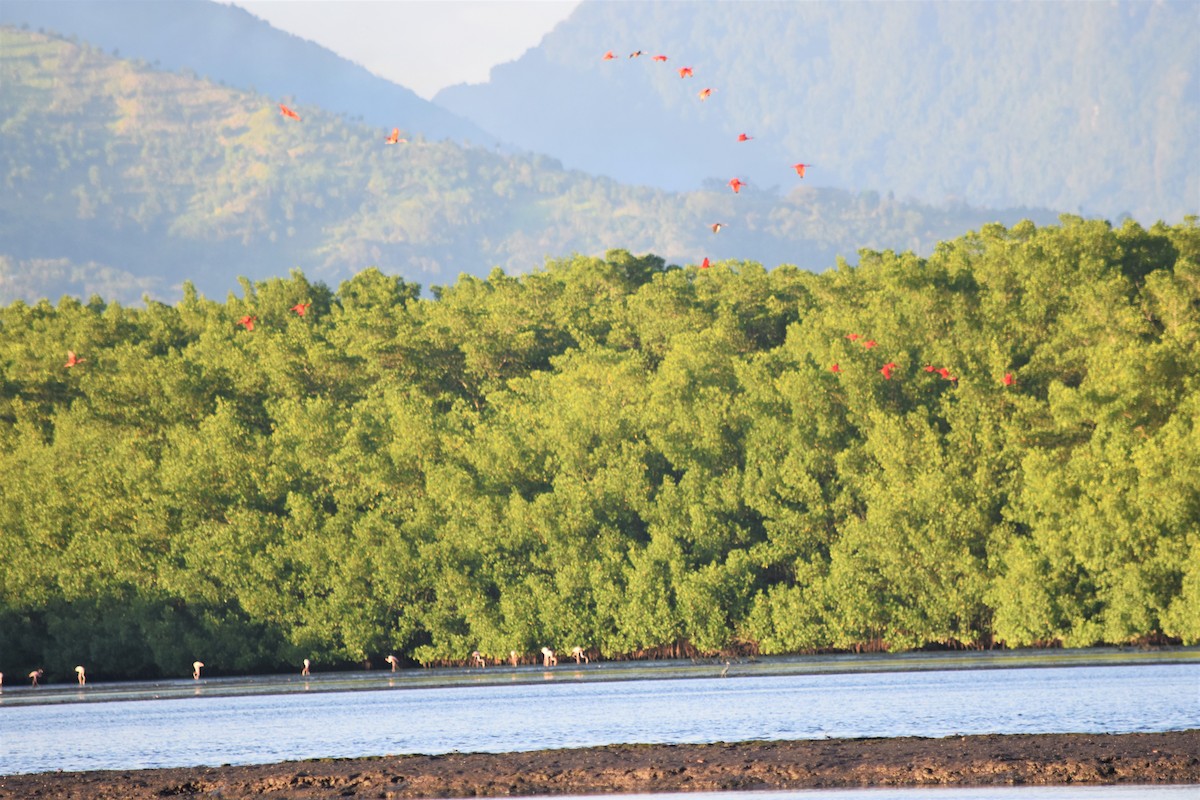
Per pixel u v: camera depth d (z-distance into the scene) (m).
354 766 179.62
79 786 175.38
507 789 164.38
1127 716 198.62
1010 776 155.50
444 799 162.25
